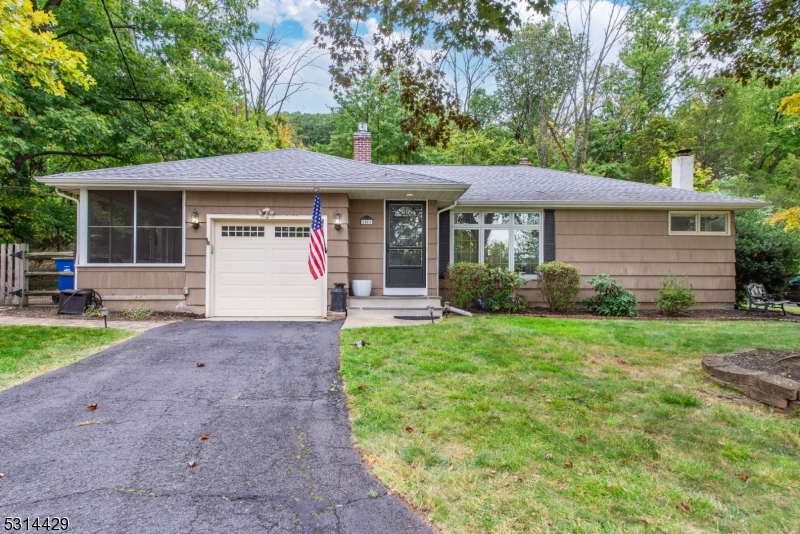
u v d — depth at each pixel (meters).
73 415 3.40
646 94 24.66
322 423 3.30
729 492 2.40
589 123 24.47
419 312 8.78
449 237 10.39
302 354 5.30
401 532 2.04
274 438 3.04
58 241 14.66
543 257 10.32
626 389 4.05
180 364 4.83
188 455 2.78
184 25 13.41
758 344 5.86
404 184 8.31
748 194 19.25
